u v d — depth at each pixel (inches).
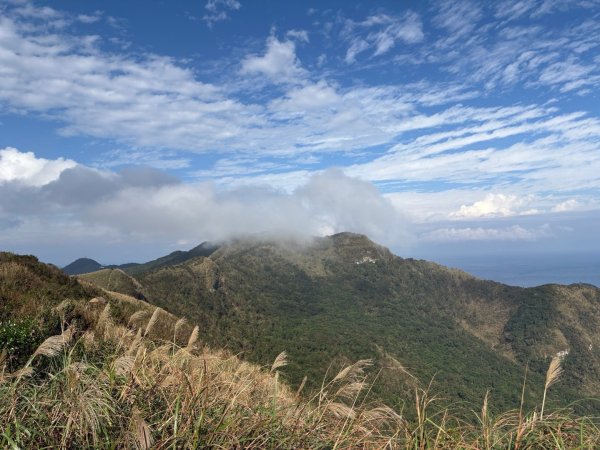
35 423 155.5
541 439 172.2
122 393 175.2
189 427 158.6
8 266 664.4
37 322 315.3
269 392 209.6
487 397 191.0
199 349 285.4
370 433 173.0
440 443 168.9
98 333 312.5
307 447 167.9
